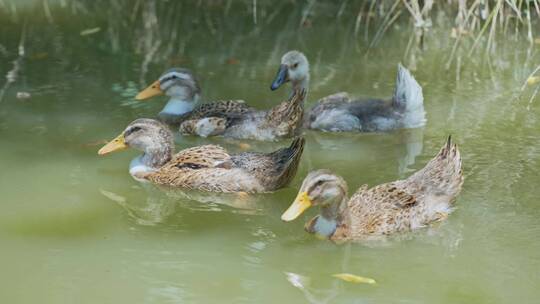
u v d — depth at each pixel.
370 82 19.14
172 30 22.14
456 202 13.69
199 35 21.89
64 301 10.91
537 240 12.59
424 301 11.12
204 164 14.60
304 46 21.39
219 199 14.25
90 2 23.75
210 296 11.14
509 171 14.76
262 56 20.62
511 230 12.87
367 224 12.88
